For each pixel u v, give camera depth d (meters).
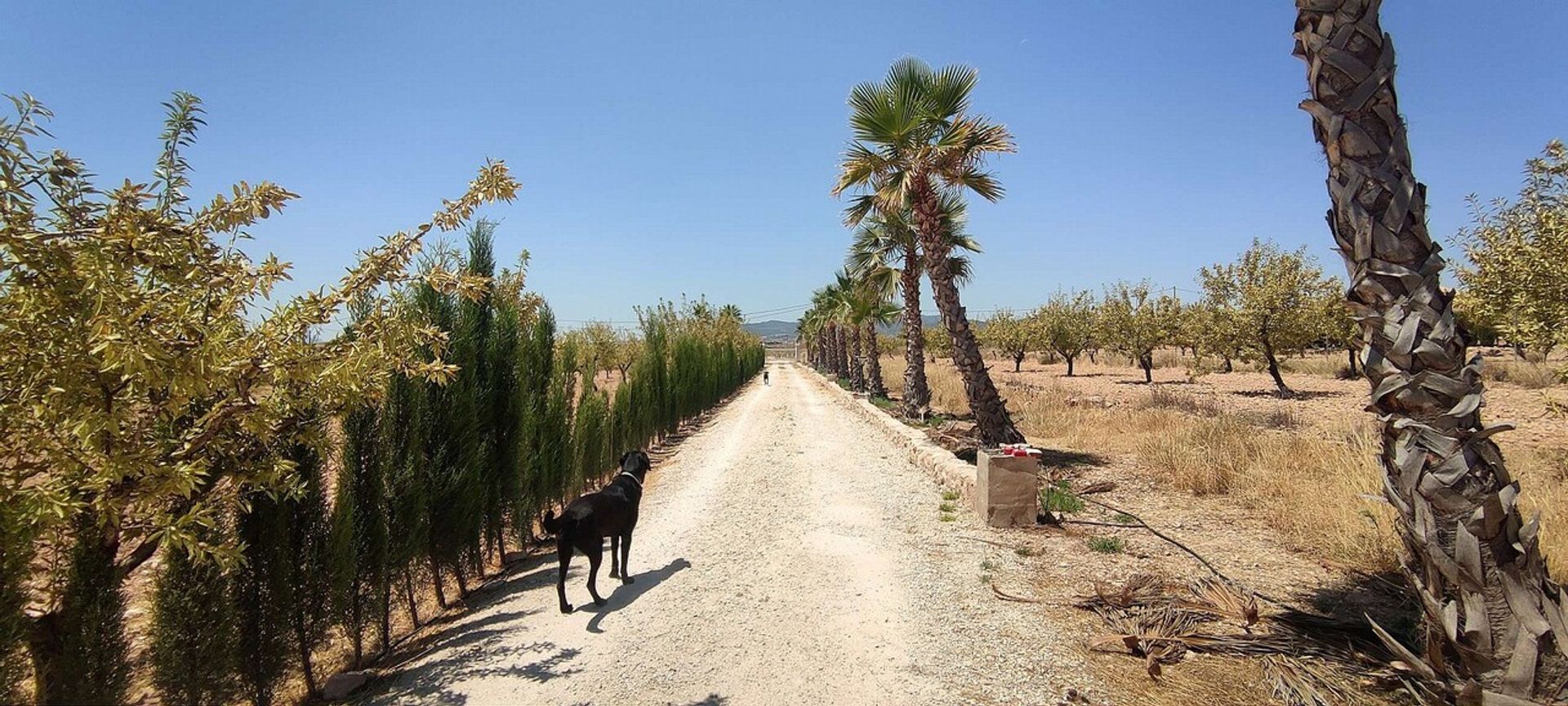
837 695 3.76
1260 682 3.79
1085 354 51.00
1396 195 3.04
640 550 6.85
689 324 25.41
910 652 4.27
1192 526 7.09
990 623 4.70
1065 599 5.10
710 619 4.89
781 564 6.14
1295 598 4.95
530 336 8.16
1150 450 10.72
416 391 5.23
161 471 2.39
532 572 6.54
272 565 3.89
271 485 3.08
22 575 2.52
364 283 3.21
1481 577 2.92
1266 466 8.70
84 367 2.18
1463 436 2.95
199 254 2.61
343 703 4.00
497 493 6.80
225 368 2.48
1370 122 3.12
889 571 5.85
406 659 4.64
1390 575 5.24
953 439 12.91
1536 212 7.93
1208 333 24.62
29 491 2.25
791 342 152.50
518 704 3.76
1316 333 20.95
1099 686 3.78
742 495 9.31
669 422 17.36
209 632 3.46
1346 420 14.73
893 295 18.92
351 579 4.45
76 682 2.87
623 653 4.38
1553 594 2.99
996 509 7.22
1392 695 3.54
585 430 10.45
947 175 10.81
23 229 2.12
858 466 11.59
